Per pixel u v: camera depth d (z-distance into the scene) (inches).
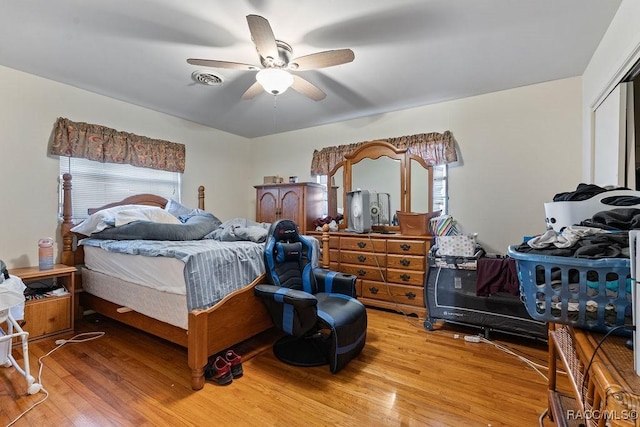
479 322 99.0
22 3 69.1
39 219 108.3
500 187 120.7
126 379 74.2
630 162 77.1
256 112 145.3
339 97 126.0
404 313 121.8
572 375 42.6
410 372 78.3
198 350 70.2
